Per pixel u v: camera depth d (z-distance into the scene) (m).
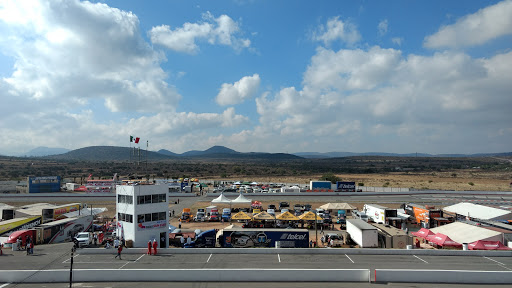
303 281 28.44
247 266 31.80
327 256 35.59
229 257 35.09
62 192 115.38
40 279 28.23
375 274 28.31
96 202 92.69
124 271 28.56
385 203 89.56
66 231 50.53
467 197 102.25
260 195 105.38
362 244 41.84
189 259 34.31
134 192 41.16
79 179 169.12
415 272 28.30
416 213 65.44
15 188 120.50
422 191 113.31
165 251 36.94
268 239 41.59
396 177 191.75
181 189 113.75
